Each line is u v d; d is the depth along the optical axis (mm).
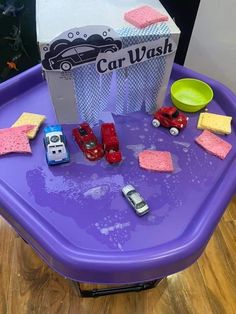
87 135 657
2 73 1118
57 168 636
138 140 693
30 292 839
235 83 941
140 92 692
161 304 835
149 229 560
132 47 587
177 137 704
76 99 653
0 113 742
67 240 538
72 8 624
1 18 985
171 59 640
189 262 544
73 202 587
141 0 663
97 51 574
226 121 723
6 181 615
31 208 576
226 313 829
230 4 767
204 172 647
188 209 590
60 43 546
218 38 849
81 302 827
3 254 902
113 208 582
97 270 501
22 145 657
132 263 501
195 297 850
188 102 769
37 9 617
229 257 928
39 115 722
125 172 636
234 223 1005
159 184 622
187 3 829
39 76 801
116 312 818
